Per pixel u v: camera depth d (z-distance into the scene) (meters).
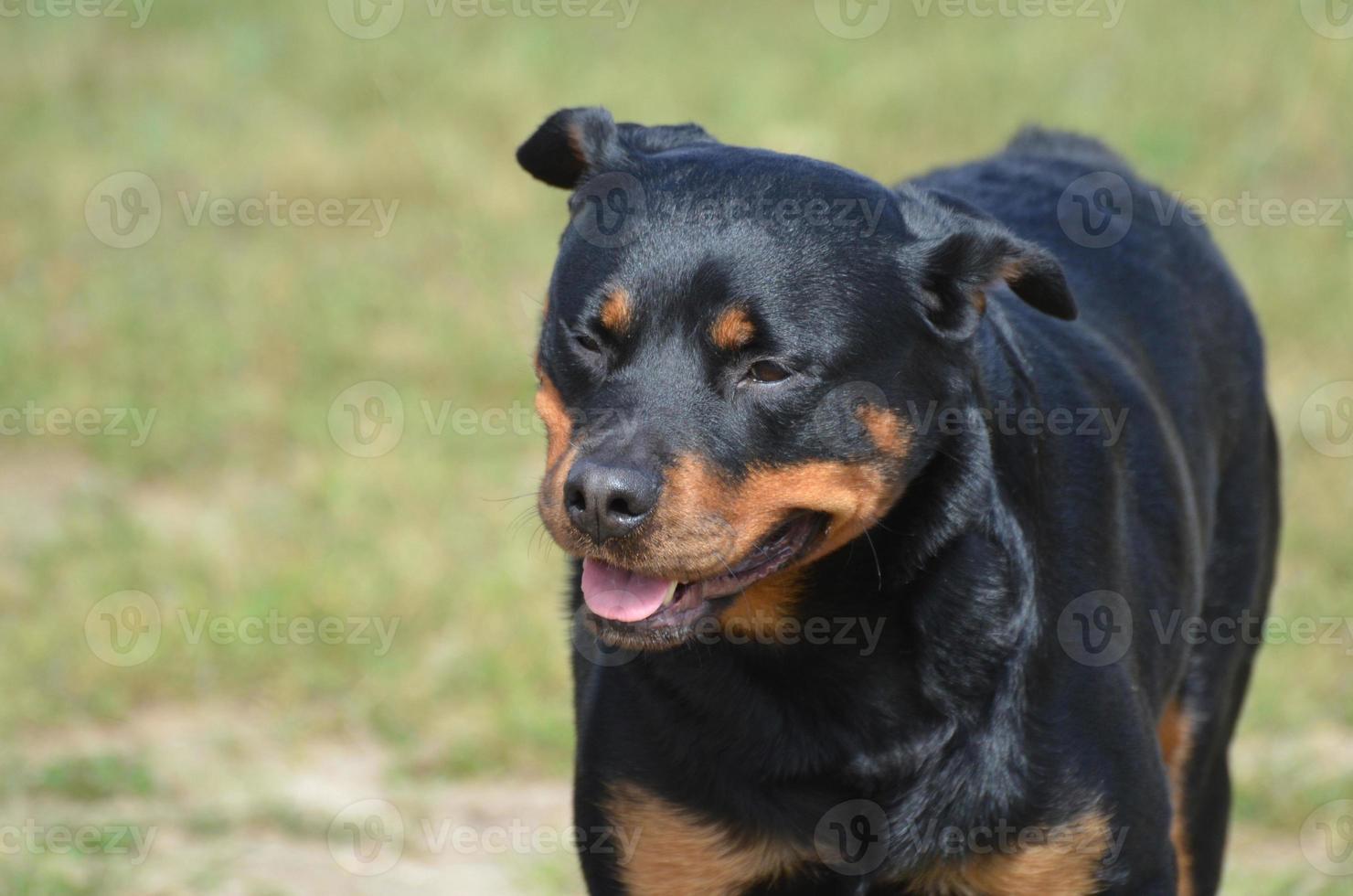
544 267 17.09
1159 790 6.57
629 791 6.41
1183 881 8.13
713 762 6.34
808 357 5.96
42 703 10.79
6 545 12.84
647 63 22.03
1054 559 6.43
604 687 6.49
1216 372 8.24
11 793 9.90
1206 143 18.45
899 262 6.24
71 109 22.12
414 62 22.42
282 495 13.39
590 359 6.11
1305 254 16.17
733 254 5.98
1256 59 19.66
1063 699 6.29
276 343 15.78
